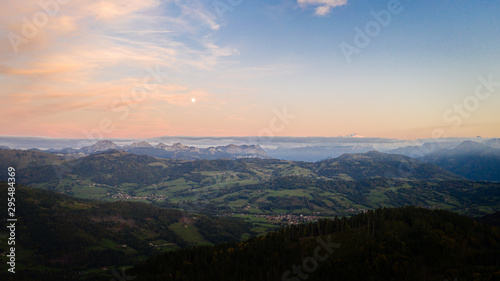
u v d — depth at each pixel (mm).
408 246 93812
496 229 107250
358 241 101812
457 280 77812
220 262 103125
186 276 95000
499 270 78750
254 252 106125
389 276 83000
